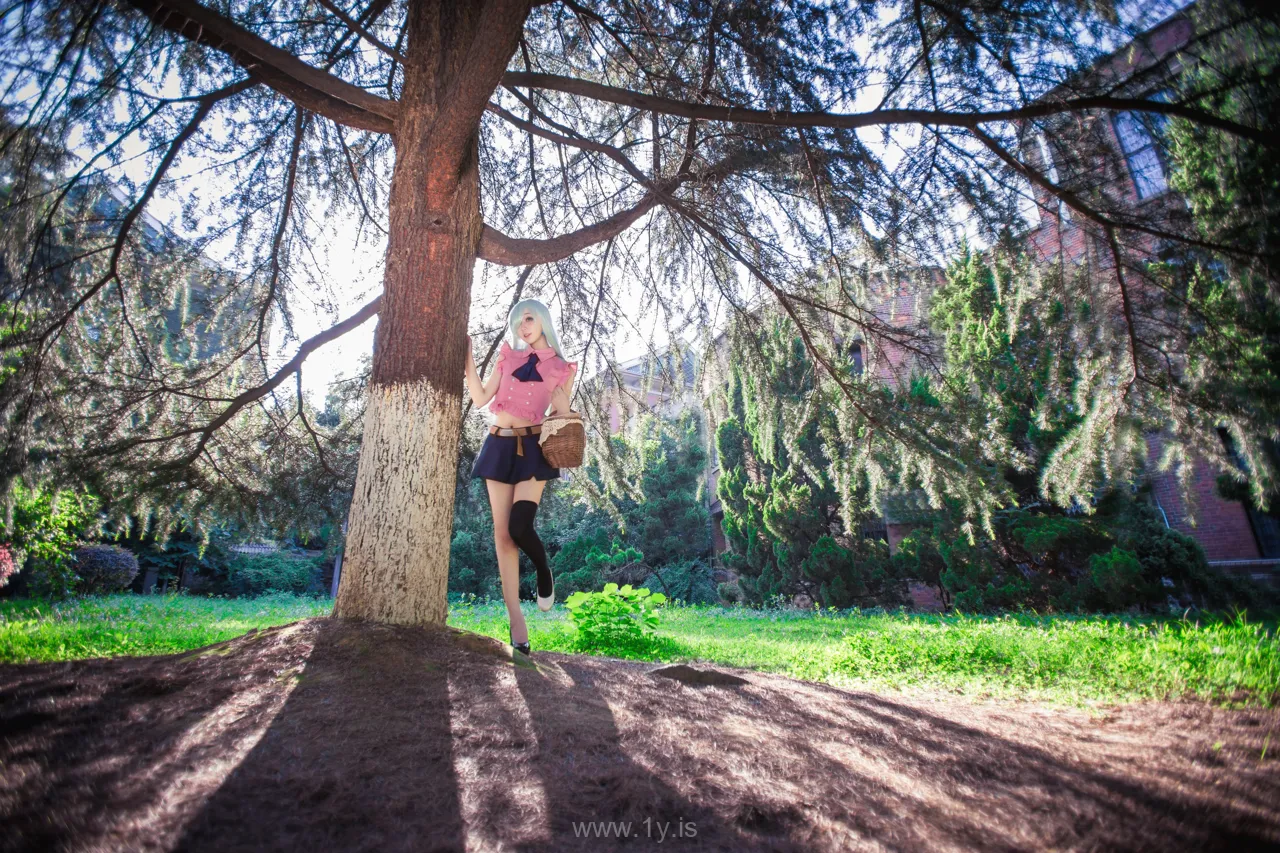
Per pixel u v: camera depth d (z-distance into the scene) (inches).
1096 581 394.0
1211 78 144.6
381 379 142.4
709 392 274.1
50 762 70.9
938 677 204.1
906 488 234.1
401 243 149.9
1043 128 170.2
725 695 123.7
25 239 178.2
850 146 176.4
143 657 116.9
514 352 151.0
